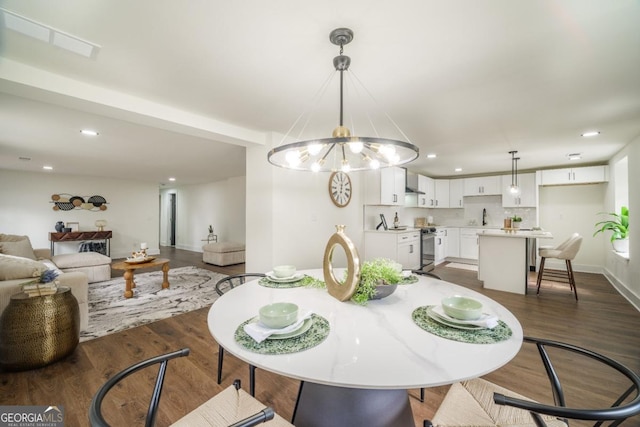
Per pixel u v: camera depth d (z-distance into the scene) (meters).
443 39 1.56
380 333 1.08
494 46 1.63
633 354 2.26
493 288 4.20
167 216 10.17
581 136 3.47
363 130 3.22
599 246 5.34
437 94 2.27
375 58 1.75
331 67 1.85
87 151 4.19
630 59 1.76
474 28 1.46
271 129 3.18
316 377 0.79
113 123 2.92
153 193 8.02
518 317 3.07
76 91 2.00
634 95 2.29
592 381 1.91
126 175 6.79
